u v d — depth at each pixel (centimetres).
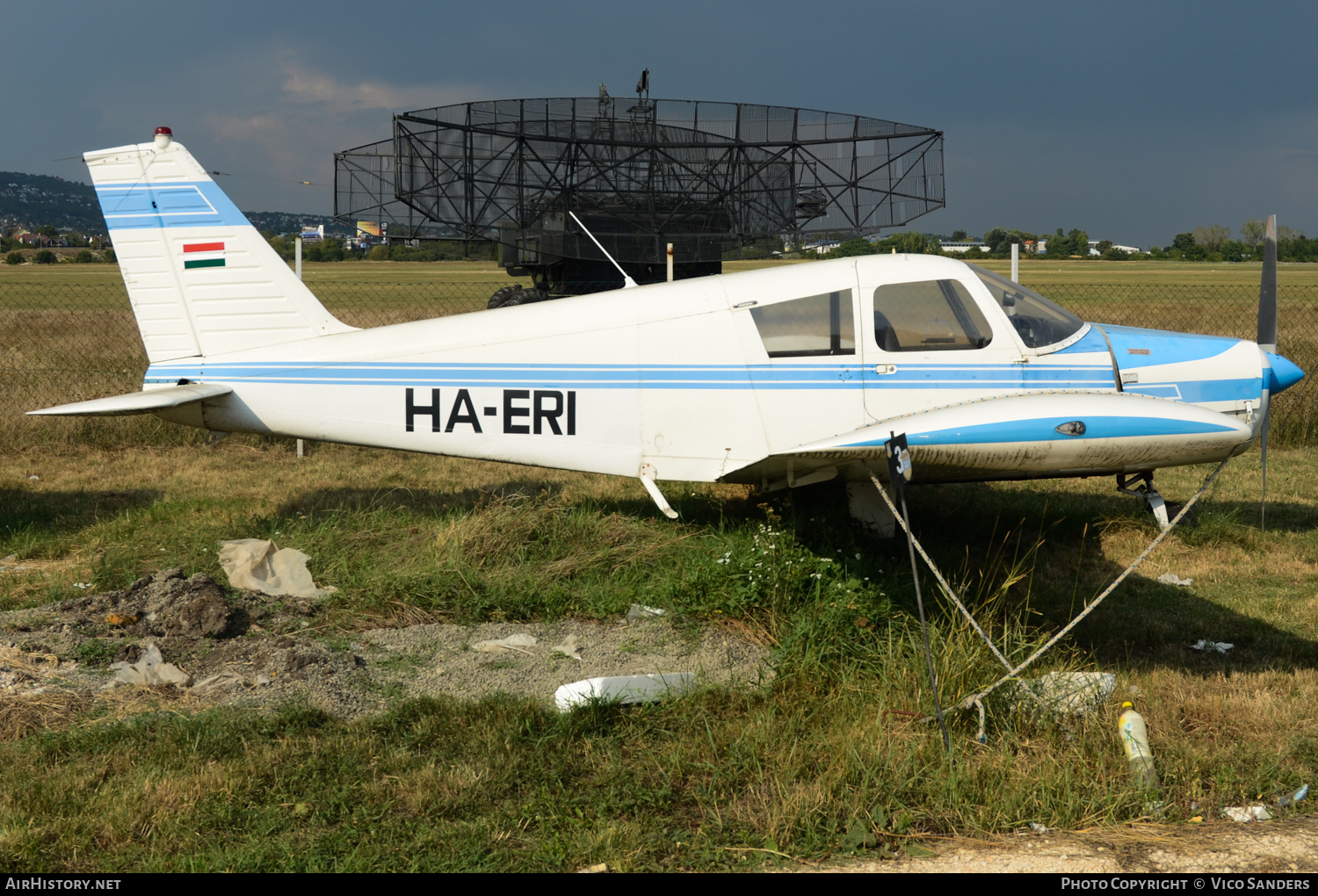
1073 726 376
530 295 1417
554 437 587
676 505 688
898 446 376
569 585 526
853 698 389
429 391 591
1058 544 639
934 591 522
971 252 6084
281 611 481
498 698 388
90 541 600
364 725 364
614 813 314
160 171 608
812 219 1485
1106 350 578
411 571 521
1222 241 9594
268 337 616
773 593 481
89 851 285
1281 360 626
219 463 858
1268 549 632
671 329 573
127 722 359
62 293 3306
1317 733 380
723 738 361
